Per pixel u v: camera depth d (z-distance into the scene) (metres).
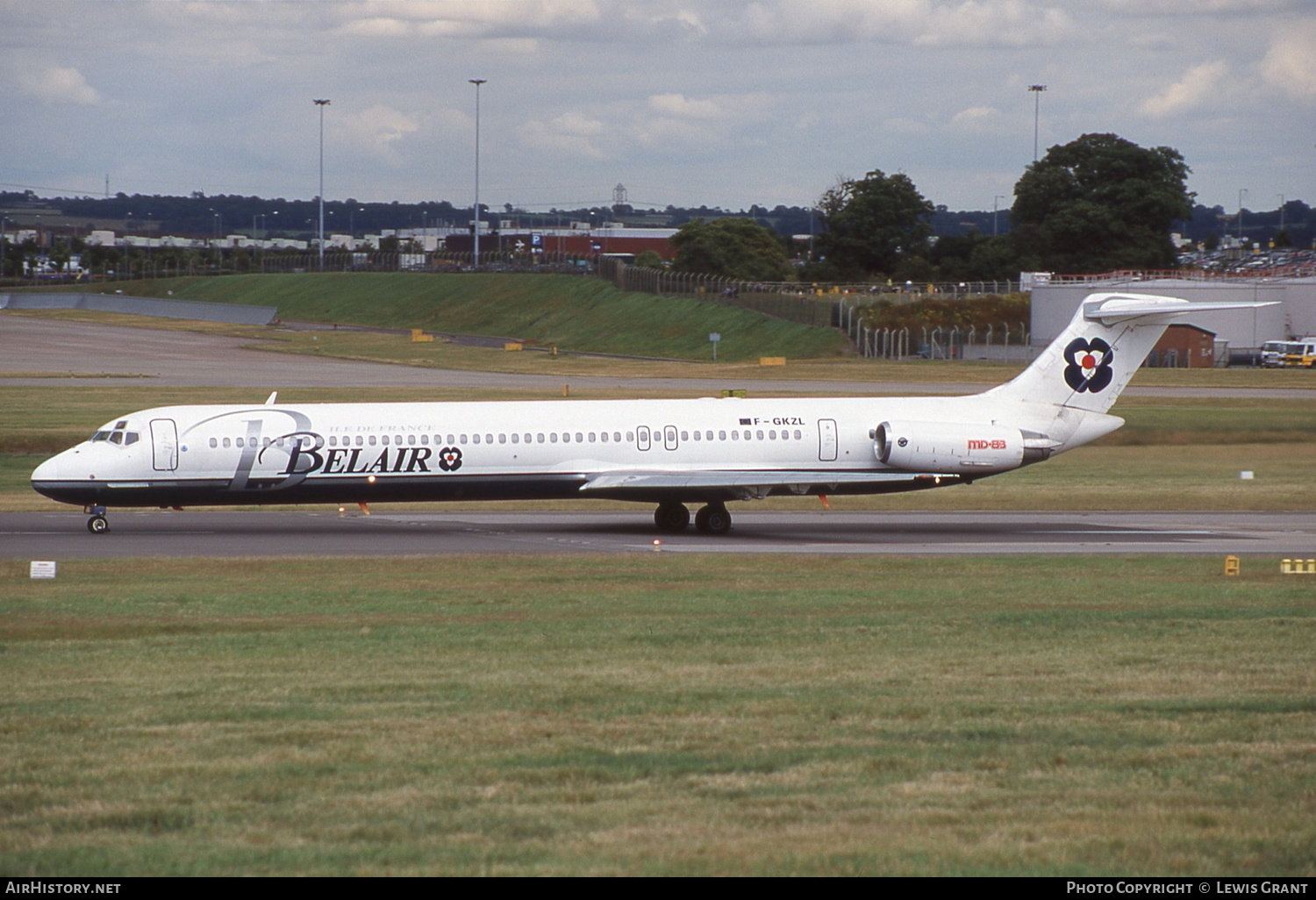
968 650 76.62
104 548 134.00
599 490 145.00
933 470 151.50
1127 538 146.88
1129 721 59.19
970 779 50.16
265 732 57.00
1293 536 148.50
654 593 101.56
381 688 66.00
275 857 41.72
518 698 63.69
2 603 96.38
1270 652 76.19
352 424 146.00
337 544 138.25
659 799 47.72
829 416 153.50
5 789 48.78
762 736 56.53
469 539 143.62
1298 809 46.50
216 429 143.88
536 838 43.53
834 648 77.19
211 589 103.94
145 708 61.59
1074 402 158.38
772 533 151.12
